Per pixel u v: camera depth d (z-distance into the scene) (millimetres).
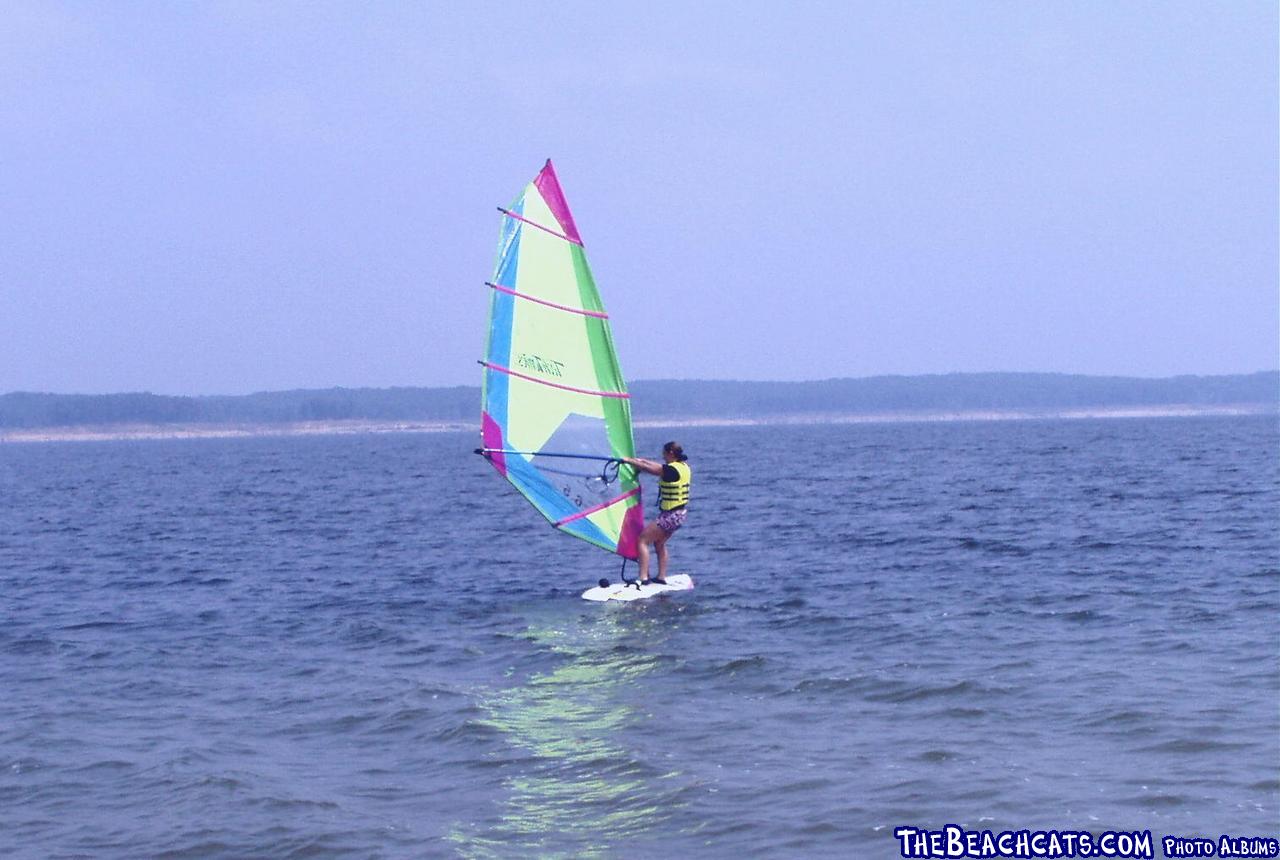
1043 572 39438
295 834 17969
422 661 28766
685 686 25578
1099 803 18281
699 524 59250
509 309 35812
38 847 17812
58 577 45969
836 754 20766
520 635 31266
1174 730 21344
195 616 36094
